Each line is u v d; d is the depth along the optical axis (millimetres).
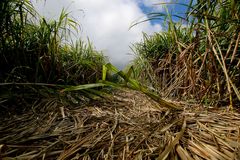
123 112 1515
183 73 1753
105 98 1798
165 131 1124
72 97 1793
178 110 1380
